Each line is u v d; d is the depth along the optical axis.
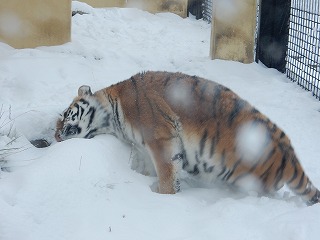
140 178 5.35
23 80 7.67
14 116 6.08
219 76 8.48
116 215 4.79
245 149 5.19
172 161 5.30
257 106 7.27
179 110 5.32
